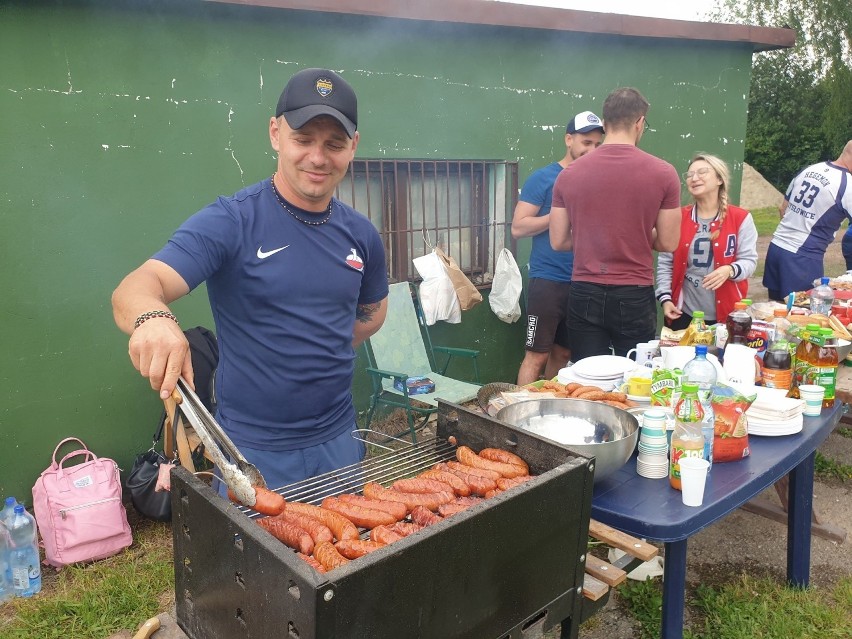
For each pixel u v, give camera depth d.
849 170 5.22
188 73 3.83
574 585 1.68
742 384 2.58
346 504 1.62
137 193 3.77
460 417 2.03
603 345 3.87
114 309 1.57
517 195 5.51
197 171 3.95
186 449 3.44
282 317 1.98
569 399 2.24
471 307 5.04
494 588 1.43
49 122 3.45
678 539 1.83
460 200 5.32
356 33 4.41
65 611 2.95
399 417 5.09
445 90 4.91
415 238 5.09
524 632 1.56
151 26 3.67
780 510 3.71
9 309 3.46
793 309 3.58
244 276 1.92
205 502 1.37
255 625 1.28
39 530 3.56
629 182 3.49
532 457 1.81
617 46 5.89
